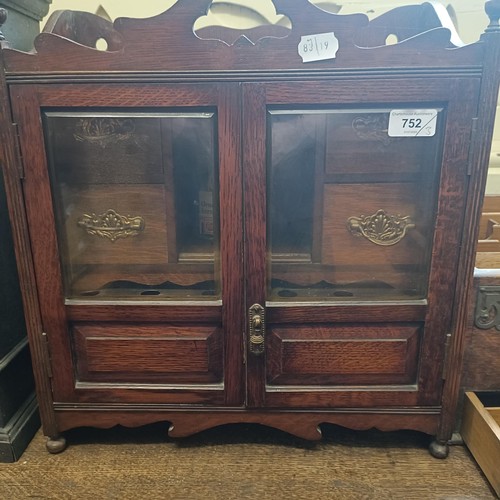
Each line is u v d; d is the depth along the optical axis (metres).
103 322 0.80
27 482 0.80
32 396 0.96
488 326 0.83
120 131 0.75
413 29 0.91
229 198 0.72
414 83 0.68
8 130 0.70
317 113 0.70
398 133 0.71
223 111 0.69
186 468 0.83
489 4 0.64
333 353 0.80
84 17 0.86
